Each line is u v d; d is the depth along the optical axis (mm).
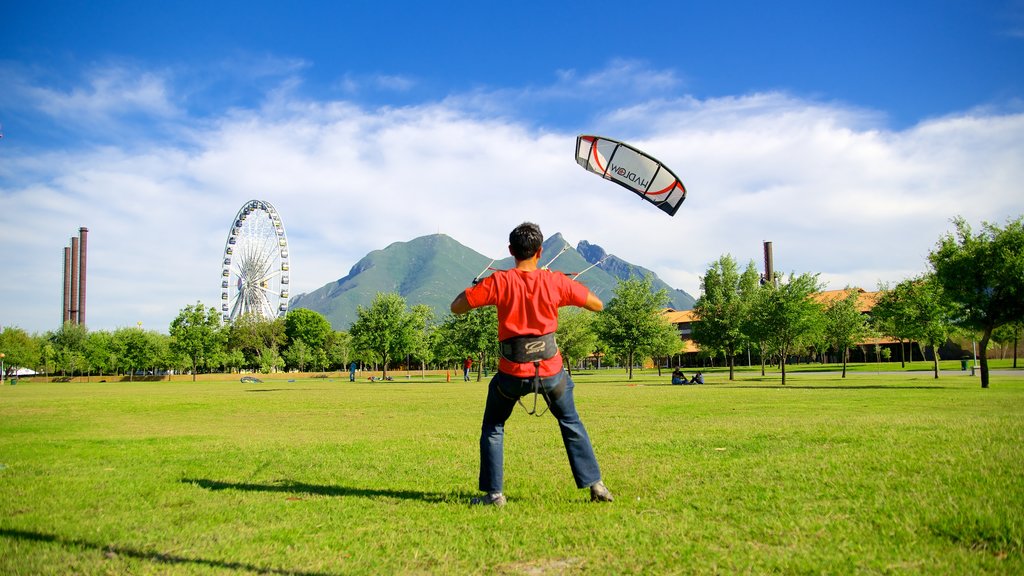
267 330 103375
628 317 53531
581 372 91000
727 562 3346
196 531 4246
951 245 25969
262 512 4801
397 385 45531
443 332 62406
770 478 5625
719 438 8773
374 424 13070
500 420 5125
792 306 34406
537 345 4898
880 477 5383
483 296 4977
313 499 5289
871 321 54750
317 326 114375
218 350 77000
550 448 8312
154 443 9734
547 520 4398
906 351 86562
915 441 7555
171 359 78438
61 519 4602
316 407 19484
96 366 85125
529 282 4977
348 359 105938
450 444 9156
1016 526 3709
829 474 5645
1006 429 8508
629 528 4086
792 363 100062
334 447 8891
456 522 4422
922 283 37062
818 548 3539
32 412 18125
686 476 5918
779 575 3146
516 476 6281
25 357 88688
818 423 10586
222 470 6898
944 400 16812
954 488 4793
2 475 6582
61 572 3395
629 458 7148
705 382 39094
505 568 3410
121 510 4898
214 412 17672
